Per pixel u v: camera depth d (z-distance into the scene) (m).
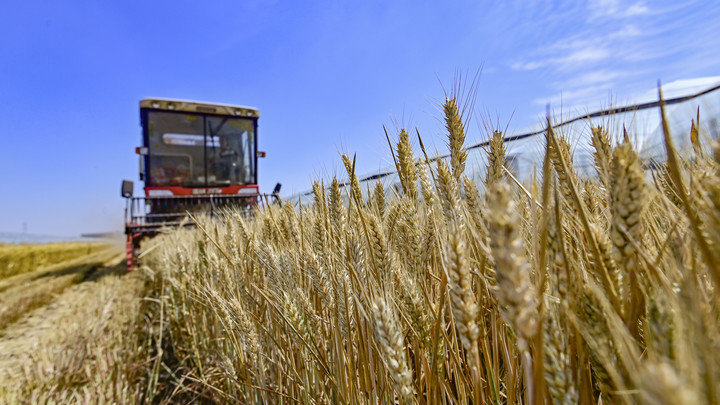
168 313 4.87
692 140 0.94
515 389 1.35
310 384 1.98
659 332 0.66
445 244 1.11
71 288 11.23
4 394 3.62
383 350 1.09
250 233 2.54
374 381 1.39
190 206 11.61
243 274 2.53
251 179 13.31
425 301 1.37
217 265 2.91
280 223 2.46
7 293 11.31
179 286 4.37
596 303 0.80
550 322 0.78
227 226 2.91
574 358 0.87
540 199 1.09
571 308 0.80
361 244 1.56
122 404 3.13
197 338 3.95
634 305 0.76
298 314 1.82
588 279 0.81
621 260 0.76
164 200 11.81
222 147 13.01
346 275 1.55
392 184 2.13
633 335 0.76
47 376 3.83
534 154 1.19
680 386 0.38
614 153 0.77
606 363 0.70
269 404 2.18
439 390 1.33
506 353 1.35
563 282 0.80
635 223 0.73
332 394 1.77
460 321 0.86
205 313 3.54
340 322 1.62
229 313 2.30
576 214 1.00
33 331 6.79
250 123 13.43
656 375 0.40
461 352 1.58
